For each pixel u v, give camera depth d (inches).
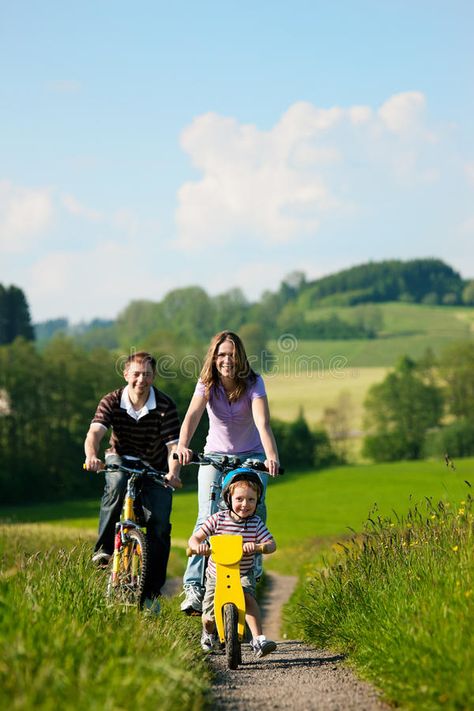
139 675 394.3
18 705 333.4
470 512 662.5
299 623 799.1
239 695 478.9
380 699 461.1
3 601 466.0
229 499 620.1
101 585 605.9
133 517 683.4
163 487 709.3
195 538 620.7
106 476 710.5
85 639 439.8
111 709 347.9
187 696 414.6
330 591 758.5
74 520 5674.2
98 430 695.7
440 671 441.1
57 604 512.7
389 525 764.6
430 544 649.6
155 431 713.6
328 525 5305.1
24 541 1700.3
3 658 382.0
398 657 488.7
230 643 582.2
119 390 719.1
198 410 680.4
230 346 671.8
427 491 6643.7
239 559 603.5
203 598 683.4
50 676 371.6
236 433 694.5
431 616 504.4
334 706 446.6
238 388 676.7
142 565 629.0
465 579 532.7
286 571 2765.7
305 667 595.2
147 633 508.4
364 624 616.4
